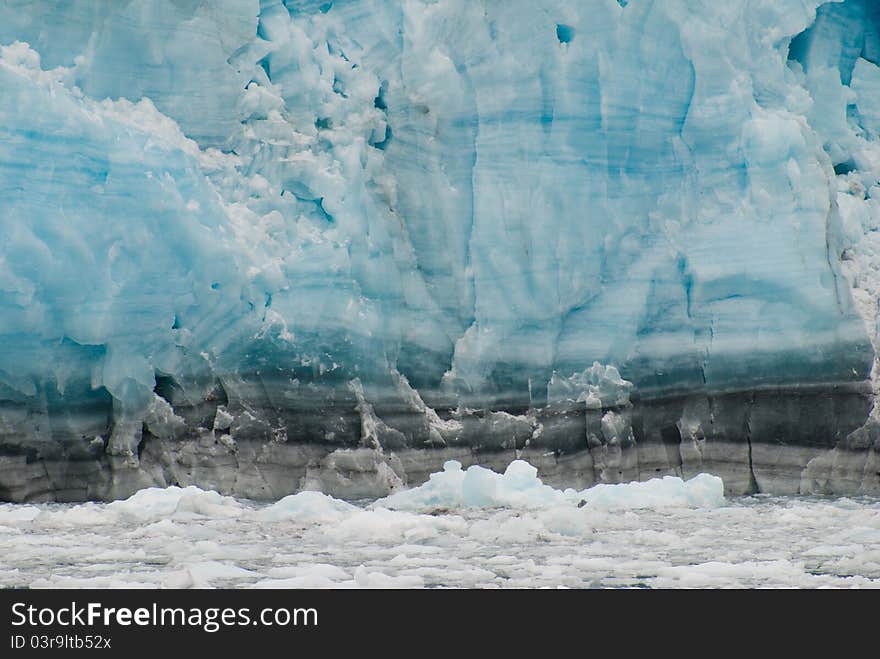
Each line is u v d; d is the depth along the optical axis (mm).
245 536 23875
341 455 32125
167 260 31109
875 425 34750
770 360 34781
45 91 29953
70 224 29828
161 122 32188
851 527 25031
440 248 34344
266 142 33375
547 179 34406
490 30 34781
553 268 34125
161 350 31266
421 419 33281
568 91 34656
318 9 34719
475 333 33938
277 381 32125
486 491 28703
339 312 32438
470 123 34562
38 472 30734
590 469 33781
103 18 31781
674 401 34750
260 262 32250
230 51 33406
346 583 17781
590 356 34344
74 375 30734
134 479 31078
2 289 29188
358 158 33625
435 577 18578
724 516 27188
